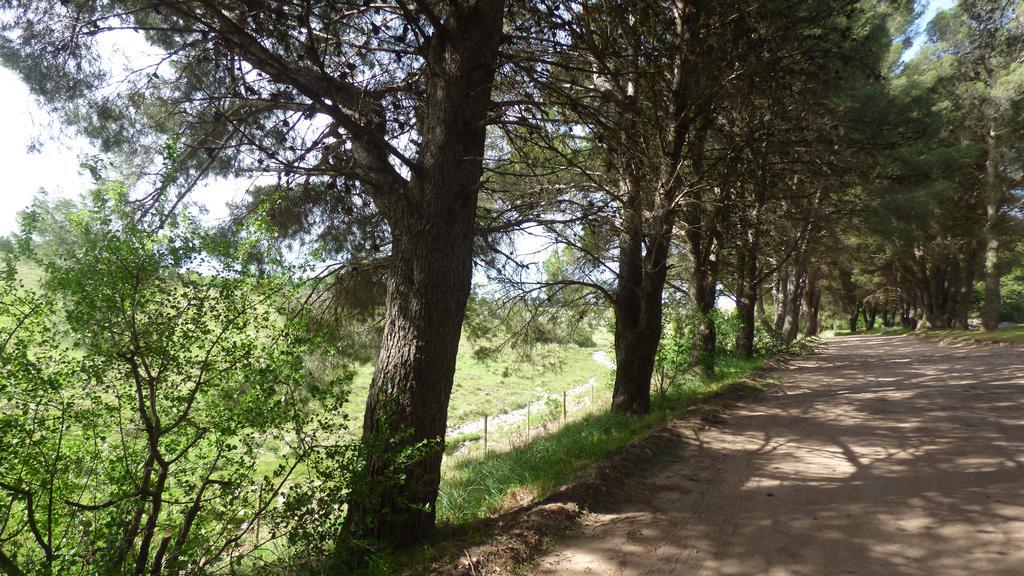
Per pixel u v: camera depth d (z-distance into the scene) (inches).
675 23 338.3
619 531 197.5
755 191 483.2
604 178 346.0
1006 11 1114.1
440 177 214.5
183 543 145.1
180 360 148.9
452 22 224.1
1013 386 490.0
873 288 2460.6
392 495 191.9
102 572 132.2
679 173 392.8
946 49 1164.5
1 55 238.7
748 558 171.5
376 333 349.1
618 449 303.7
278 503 172.1
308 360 315.6
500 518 214.7
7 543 138.6
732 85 362.3
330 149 264.4
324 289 319.6
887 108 555.5
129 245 139.2
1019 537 171.8
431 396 204.8
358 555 181.2
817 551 173.2
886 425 360.2
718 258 732.7
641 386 446.0
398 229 216.8
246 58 230.5
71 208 175.3
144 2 250.2
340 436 182.7
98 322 139.6
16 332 139.2
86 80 250.5
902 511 201.6
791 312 1470.2
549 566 172.1
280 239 311.9
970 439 302.8
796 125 424.8
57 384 138.5
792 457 293.1
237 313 151.9
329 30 255.9
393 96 283.3
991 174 1222.3
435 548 189.8
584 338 510.6
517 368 469.1
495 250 360.5
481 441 597.9
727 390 544.4
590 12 314.7
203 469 155.6
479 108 224.5
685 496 235.3
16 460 135.6
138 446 151.4
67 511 142.7
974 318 2689.5
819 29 393.7
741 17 334.6
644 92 386.6
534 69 274.5
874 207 685.3
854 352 1212.5
